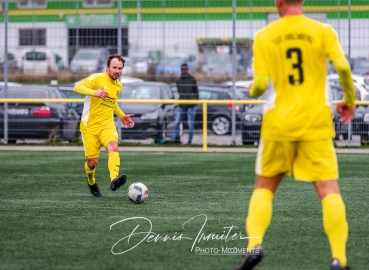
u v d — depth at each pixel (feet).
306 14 173.17
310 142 48.83
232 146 171.32
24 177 111.55
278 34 49.60
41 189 97.09
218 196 90.22
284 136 48.85
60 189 97.19
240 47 177.68
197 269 51.96
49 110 172.55
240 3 178.60
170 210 78.64
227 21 179.83
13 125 173.27
